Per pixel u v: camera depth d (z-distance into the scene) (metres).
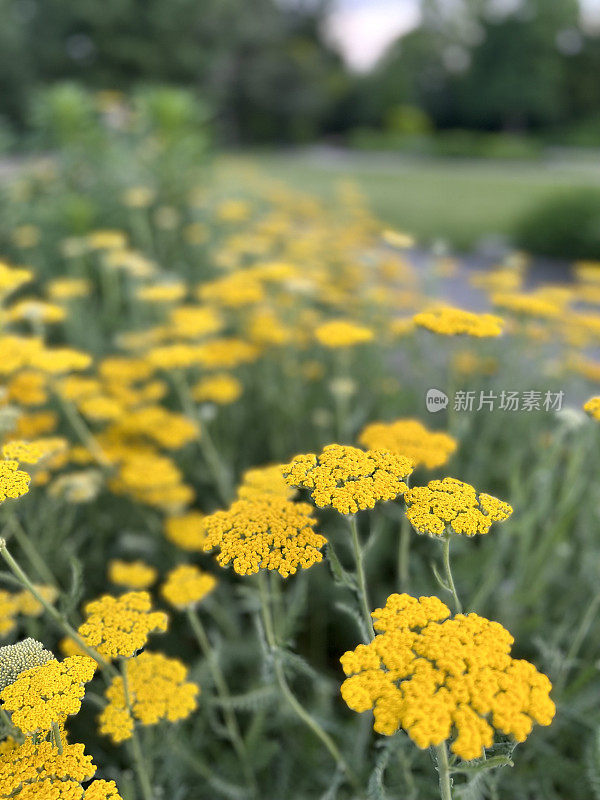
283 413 3.56
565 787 1.98
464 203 13.45
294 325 3.76
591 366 3.07
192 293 5.33
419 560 2.48
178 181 6.15
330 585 2.69
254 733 2.00
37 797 1.11
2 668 1.26
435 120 41.34
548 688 1.03
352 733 2.04
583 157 29.09
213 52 27.92
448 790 1.07
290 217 7.21
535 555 2.32
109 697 1.51
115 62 25.28
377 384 3.74
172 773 1.93
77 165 6.04
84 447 3.00
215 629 2.63
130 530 2.96
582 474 2.83
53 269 5.35
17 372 2.88
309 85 35.84
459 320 1.92
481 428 3.36
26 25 25.55
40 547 2.33
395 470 1.33
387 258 4.82
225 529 1.38
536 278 8.59
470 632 1.10
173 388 3.88
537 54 37.00
